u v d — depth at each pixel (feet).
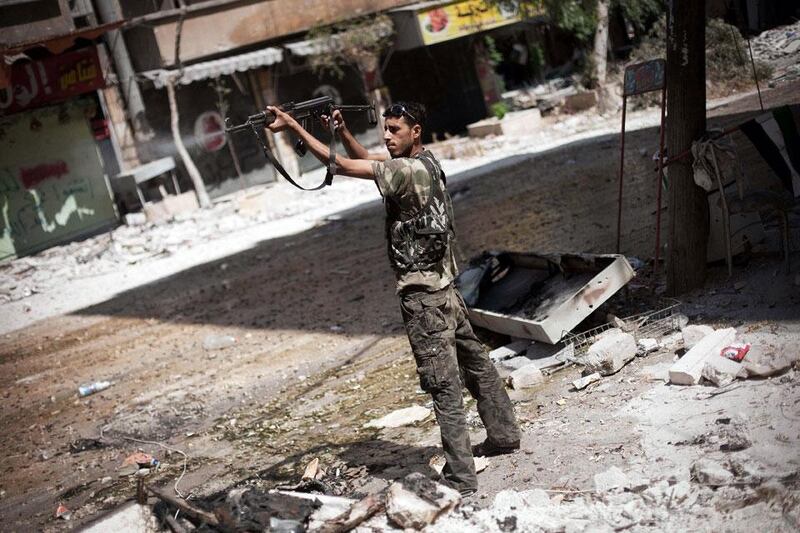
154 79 65.82
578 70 79.87
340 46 71.36
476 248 34.24
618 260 19.22
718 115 46.98
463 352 13.93
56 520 17.43
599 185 40.52
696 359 15.29
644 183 38.01
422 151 13.33
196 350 29.55
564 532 11.14
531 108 75.36
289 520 12.78
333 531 12.40
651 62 20.47
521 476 13.28
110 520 13.30
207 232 56.29
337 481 15.20
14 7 62.80
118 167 69.15
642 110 62.80
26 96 63.05
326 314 30.14
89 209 67.56
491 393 14.12
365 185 62.08
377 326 27.02
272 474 16.93
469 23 73.41
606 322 20.06
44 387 29.48
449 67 80.33
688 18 18.88
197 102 70.95
